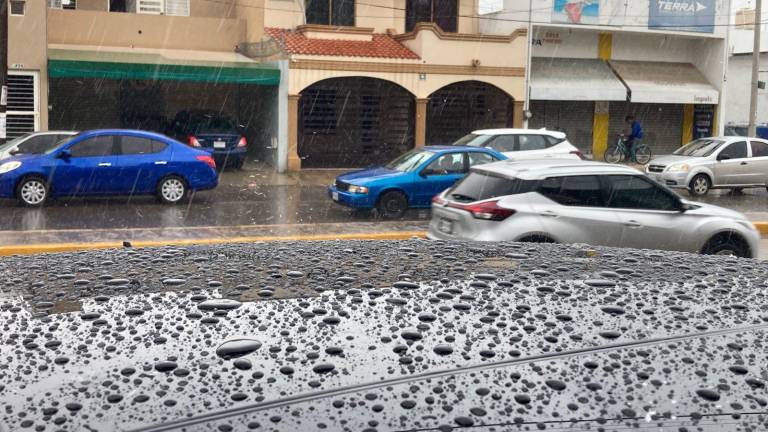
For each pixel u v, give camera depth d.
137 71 21.42
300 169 23.02
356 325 1.57
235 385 1.26
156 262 2.28
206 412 1.16
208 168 15.55
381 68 23.61
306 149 25.02
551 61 27.83
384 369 1.34
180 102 25.47
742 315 1.71
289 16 24.47
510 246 2.72
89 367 1.33
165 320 1.60
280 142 22.75
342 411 1.18
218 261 2.30
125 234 11.45
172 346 1.44
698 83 29.38
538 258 2.40
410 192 13.98
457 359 1.39
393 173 14.08
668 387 1.29
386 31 26.05
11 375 1.29
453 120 26.31
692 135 30.48
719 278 2.11
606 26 27.59
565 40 28.03
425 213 14.70
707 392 1.27
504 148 17.14
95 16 23.05
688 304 1.79
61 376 1.29
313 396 1.22
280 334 1.50
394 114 25.50
